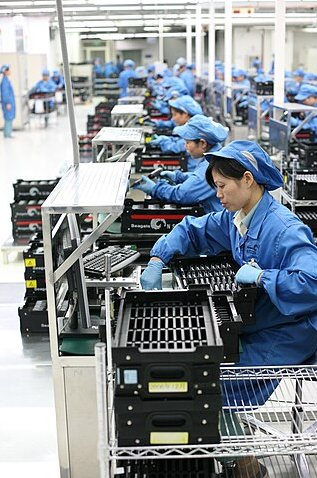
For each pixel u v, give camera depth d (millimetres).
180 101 5285
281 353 1968
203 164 3523
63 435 2092
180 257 2365
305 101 7832
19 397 3070
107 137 3598
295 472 2320
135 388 1433
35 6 9453
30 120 16141
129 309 1730
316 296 1753
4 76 12977
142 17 14109
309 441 1484
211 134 3486
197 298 1783
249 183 1934
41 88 15406
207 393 1436
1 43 14891
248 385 1938
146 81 14391
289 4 10898
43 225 1816
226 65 10586
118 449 1441
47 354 3529
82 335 2051
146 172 5082
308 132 7094
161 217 3186
